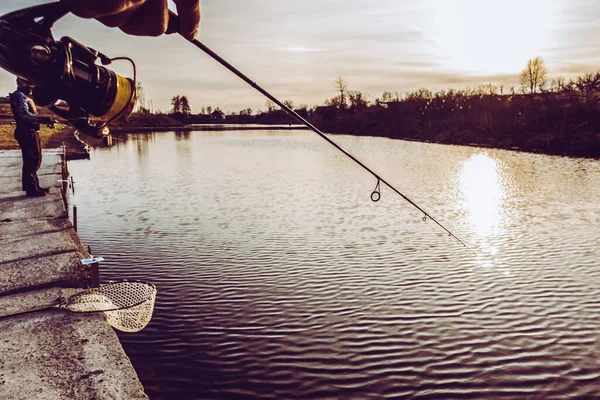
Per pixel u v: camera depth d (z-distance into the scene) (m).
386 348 7.70
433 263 12.36
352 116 101.19
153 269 11.69
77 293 3.21
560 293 10.18
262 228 16.39
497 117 57.81
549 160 36.44
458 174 31.30
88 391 2.23
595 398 6.38
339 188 26.39
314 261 12.48
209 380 6.67
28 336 2.71
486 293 10.17
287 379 6.74
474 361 7.32
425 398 6.36
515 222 17.47
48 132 37.59
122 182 28.61
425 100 81.06
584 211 19.06
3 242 4.63
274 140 76.81
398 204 21.55
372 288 10.45
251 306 9.34
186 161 42.91
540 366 7.19
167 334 8.04
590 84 48.91
